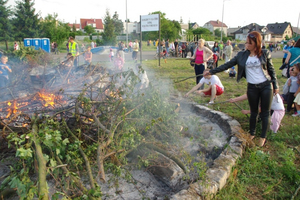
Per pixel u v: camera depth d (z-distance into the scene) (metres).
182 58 22.67
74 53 10.41
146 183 2.96
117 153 2.98
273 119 4.20
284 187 2.84
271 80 3.68
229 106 5.86
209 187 2.55
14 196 2.60
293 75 5.51
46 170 2.06
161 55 22.30
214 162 3.06
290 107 5.60
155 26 14.14
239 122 4.77
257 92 3.73
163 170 2.98
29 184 1.92
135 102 3.72
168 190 2.87
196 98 6.55
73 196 2.21
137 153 3.30
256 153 3.46
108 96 3.76
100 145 2.67
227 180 2.87
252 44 3.56
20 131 3.10
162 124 3.61
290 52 7.45
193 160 3.42
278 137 4.05
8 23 30.95
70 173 2.26
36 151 2.13
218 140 4.02
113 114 3.21
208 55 7.11
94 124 3.40
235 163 3.15
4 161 3.03
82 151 2.67
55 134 2.40
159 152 3.23
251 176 3.03
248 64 3.68
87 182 2.82
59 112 3.23
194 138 4.10
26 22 31.78
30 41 22.38
